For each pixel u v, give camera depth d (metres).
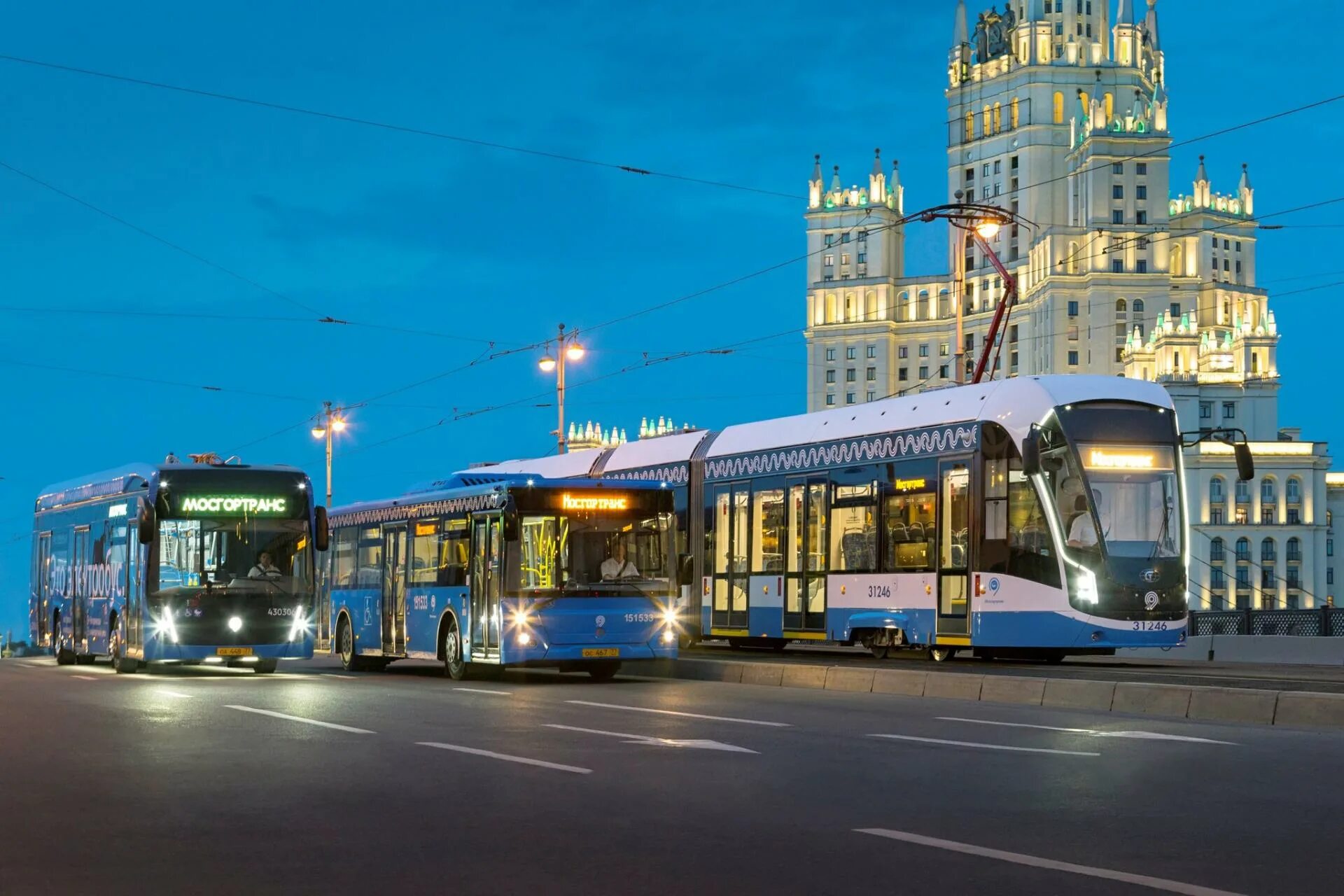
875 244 192.88
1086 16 176.00
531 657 23.06
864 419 27.88
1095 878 6.90
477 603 24.12
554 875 7.12
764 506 29.98
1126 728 14.48
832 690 21.41
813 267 196.88
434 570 25.94
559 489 23.56
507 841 8.06
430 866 7.37
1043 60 175.88
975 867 7.21
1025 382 24.91
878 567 26.83
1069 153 171.12
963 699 19.22
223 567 26.14
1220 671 24.22
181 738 13.60
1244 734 13.74
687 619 31.92
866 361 192.12
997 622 24.47
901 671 20.41
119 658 27.67
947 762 11.50
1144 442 24.59
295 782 10.50
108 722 15.42
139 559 26.64
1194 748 12.48
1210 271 176.88
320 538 26.58
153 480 26.30
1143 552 24.19
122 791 10.11
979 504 24.91
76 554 31.83
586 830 8.41
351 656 29.64
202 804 9.46
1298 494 159.38
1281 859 7.38
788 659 28.69
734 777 10.63
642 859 7.51
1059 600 23.84
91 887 6.93
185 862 7.54
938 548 25.61
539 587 23.25
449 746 12.82
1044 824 8.48
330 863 7.46
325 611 31.47
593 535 23.64
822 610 28.12
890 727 14.55
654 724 15.01
